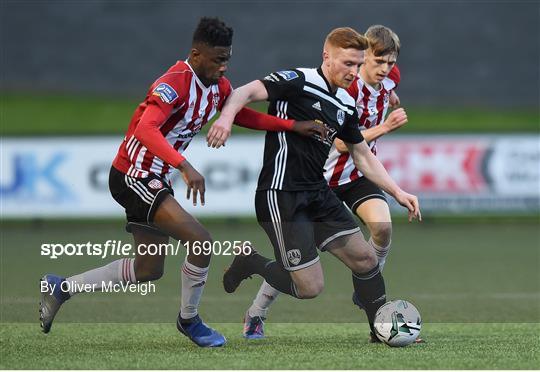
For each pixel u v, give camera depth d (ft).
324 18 254.47
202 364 59.31
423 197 172.55
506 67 251.19
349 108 69.67
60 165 170.40
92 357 62.49
